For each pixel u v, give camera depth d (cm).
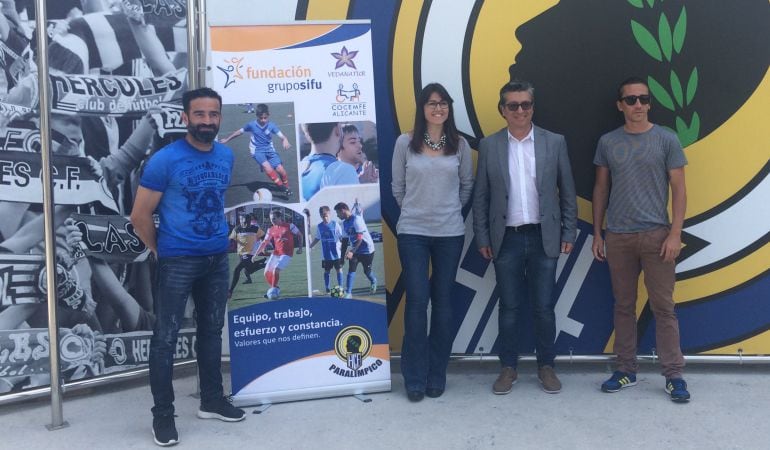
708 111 409
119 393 405
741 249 413
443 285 381
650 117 414
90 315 400
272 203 380
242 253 377
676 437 323
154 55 416
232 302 376
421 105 374
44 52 338
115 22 404
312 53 384
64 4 389
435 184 374
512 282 388
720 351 418
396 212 429
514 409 362
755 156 409
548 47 416
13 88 379
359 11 425
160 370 323
